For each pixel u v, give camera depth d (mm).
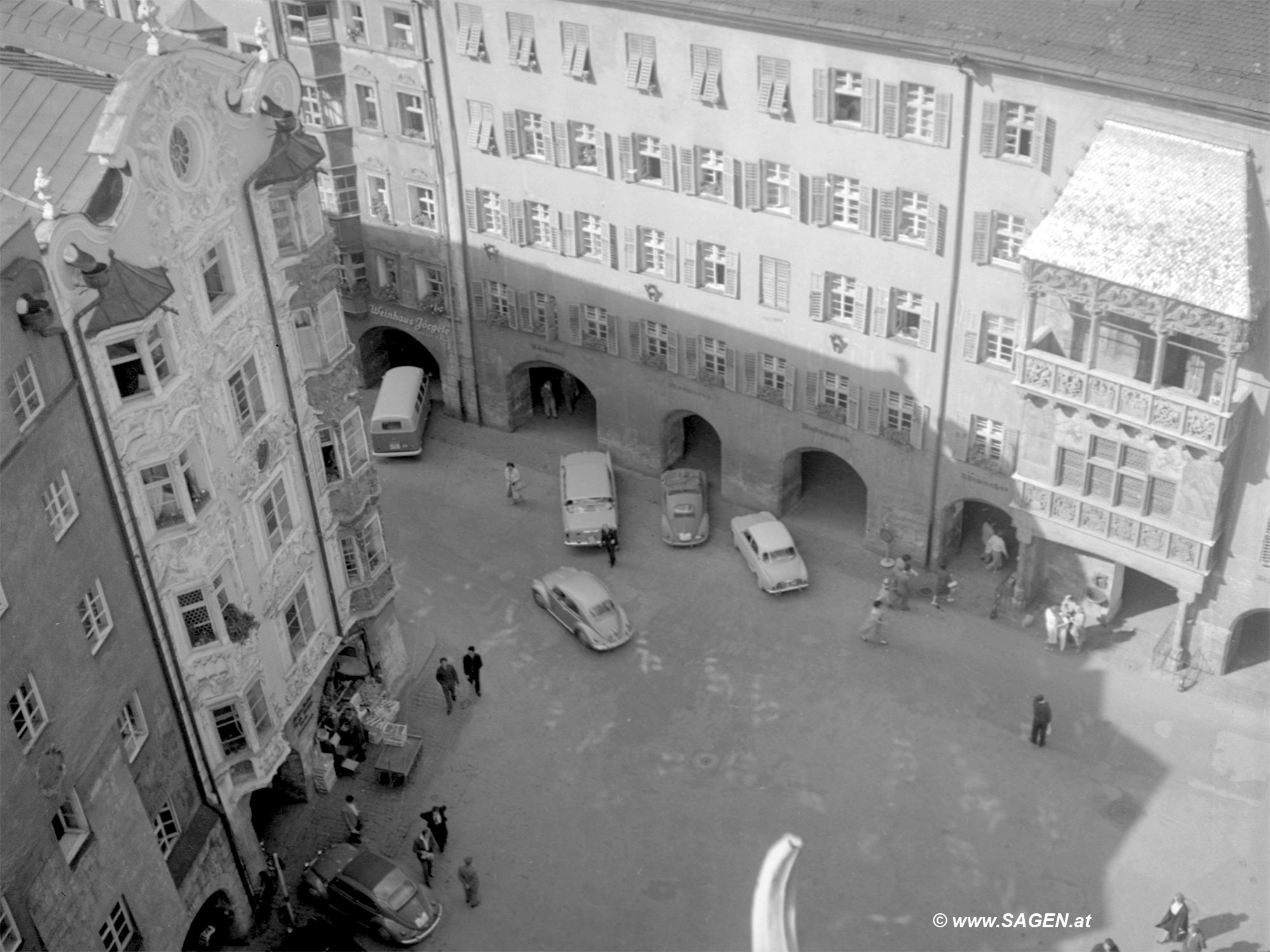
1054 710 52625
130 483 37688
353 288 69688
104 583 36812
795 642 56344
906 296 54250
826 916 45500
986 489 55562
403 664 54812
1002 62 47125
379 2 60969
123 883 37750
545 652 56531
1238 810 48406
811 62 51719
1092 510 51938
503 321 66312
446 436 70250
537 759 51750
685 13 53438
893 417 57094
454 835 48906
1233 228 44344
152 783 40031
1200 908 45219
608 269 61688
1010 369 52719
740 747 51750
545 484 66562
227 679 42219
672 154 57094
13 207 35469
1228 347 44938
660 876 47156
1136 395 48219
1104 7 48281
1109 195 46438
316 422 46875
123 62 41938
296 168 41688
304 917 46188
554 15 57094
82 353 35000
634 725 52969
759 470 62312
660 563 61000
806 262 55844
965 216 51094
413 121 64125
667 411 63938
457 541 62938
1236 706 52188
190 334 38719
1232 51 45344
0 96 39094
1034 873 46625
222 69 39281
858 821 48688
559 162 60406
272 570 44781
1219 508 48875
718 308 59375
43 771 33844
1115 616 56344
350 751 51625
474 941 45219
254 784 44500
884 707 53094
